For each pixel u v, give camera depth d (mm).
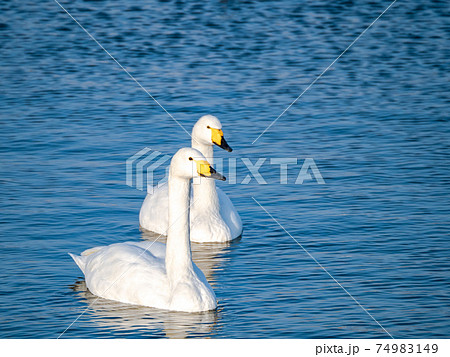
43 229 15430
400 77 26734
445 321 11797
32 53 28750
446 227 15477
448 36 31781
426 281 13148
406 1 37438
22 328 11586
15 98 23797
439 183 17828
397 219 15938
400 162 19203
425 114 22969
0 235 15047
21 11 34812
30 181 17734
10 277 13352
